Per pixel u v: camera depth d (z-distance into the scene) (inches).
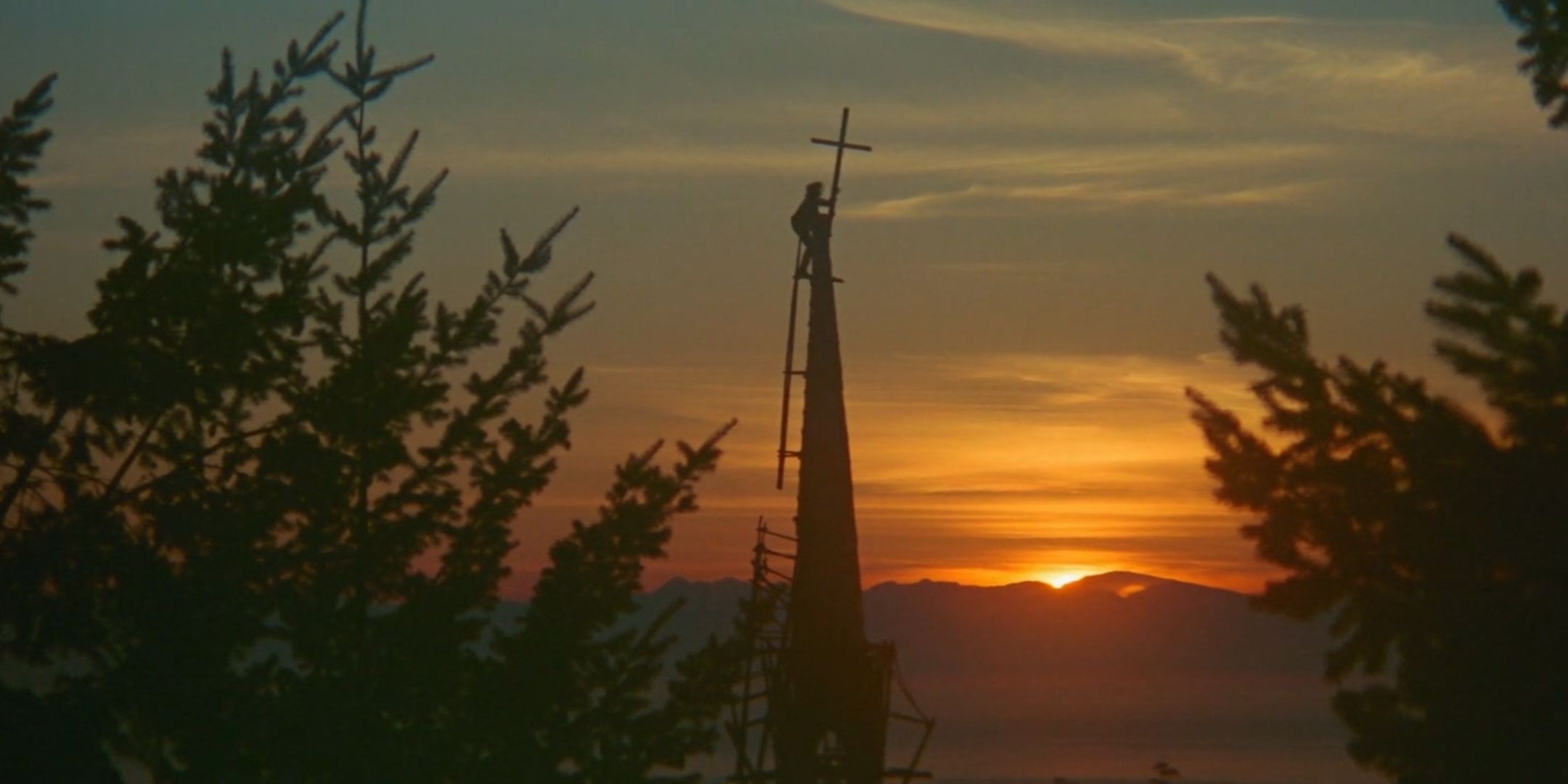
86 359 778.8
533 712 810.2
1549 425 543.5
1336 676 572.7
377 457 827.4
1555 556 527.8
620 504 863.1
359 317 868.0
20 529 782.5
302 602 791.7
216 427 834.8
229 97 861.8
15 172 807.7
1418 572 558.3
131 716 791.1
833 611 1828.2
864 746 1792.6
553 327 880.3
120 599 786.2
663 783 840.3
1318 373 585.0
